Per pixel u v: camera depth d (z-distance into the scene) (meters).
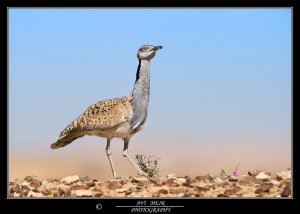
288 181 10.07
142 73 12.15
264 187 9.77
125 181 10.88
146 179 10.75
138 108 12.08
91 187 10.41
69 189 10.25
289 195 9.43
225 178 11.09
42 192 10.32
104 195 9.87
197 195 9.66
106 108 12.02
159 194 9.74
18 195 10.12
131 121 12.02
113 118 11.89
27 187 10.72
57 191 10.34
